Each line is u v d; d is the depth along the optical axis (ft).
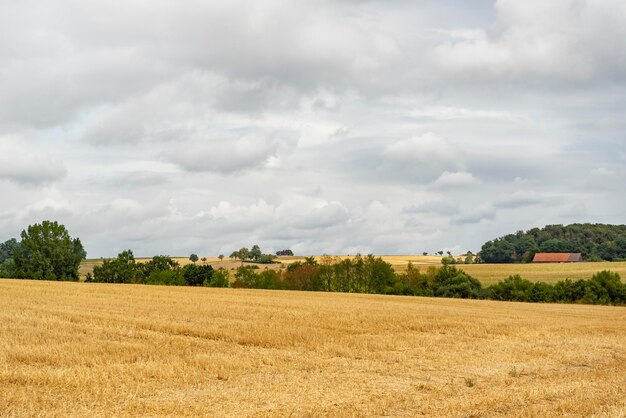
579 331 105.60
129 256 378.73
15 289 161.68
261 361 61.05
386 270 335.26
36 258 345.72
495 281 357.82
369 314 118.73
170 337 74.13
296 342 75.72
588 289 284.41
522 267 418.31
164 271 365.81
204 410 40.50
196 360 58.39
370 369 59.67
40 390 43.88
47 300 126.31
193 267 378.32
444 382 53.88
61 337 69.10
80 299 133.28
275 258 564.30
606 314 163.32
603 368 65.26
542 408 42.37
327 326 94.17
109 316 94.53
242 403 42.86
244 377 52.90
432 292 319.47
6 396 41.24
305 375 55.11
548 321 124.16
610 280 285.23
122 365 54.13
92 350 61.16
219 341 74.02
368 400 44.78
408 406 43.27
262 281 352.28
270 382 51.01
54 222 354.74
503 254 557.74
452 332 95.86
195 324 89.25
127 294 160.25
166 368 53.62
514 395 46.85
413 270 333.01
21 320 83.82
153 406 40.91
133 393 44.55
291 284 347.15
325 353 68.95
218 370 54.90
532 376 58.39
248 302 142.92
